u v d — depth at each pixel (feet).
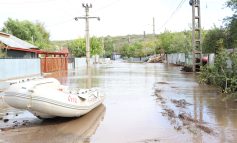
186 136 27.48
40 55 151.02
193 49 117.50
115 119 34.68
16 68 100.27
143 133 28.68
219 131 28.96
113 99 48.98
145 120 33.99
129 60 394.32
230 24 72.95
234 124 31.63
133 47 391.86
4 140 26.96
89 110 37.47
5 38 117.08
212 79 66.39
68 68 168.86
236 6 71.00
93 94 40.68
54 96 31.94
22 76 102.53
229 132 28.55
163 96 51.93
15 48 105.29
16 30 213.46
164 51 248.73
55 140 26.91
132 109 40.40
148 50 347.56
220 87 56.59
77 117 35.55
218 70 60.85
